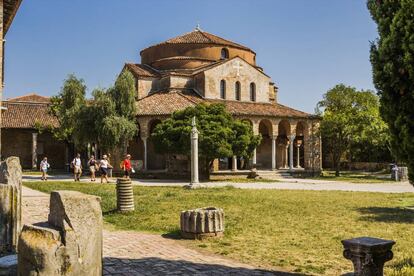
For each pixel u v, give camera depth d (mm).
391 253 6727
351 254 6734
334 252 10312
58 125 57844
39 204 18188
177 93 50688
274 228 13508
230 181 39281
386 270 8562
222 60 54000
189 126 37469
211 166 43969
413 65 7188
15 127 56688
